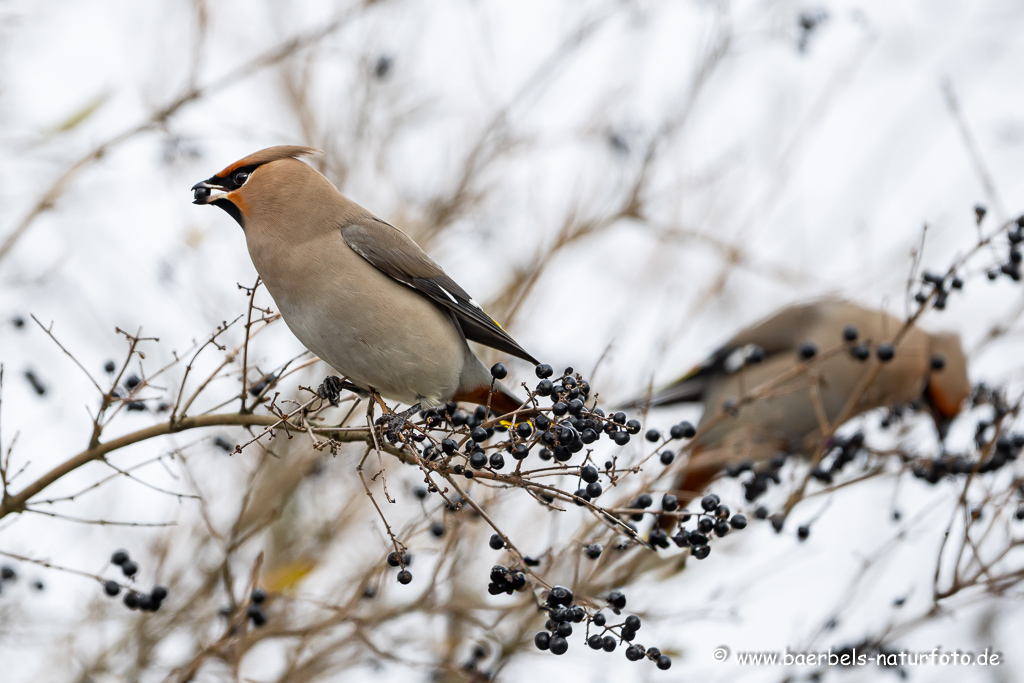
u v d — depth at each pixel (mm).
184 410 7816
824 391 13977
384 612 9852
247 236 9359
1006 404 9977
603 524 9070
